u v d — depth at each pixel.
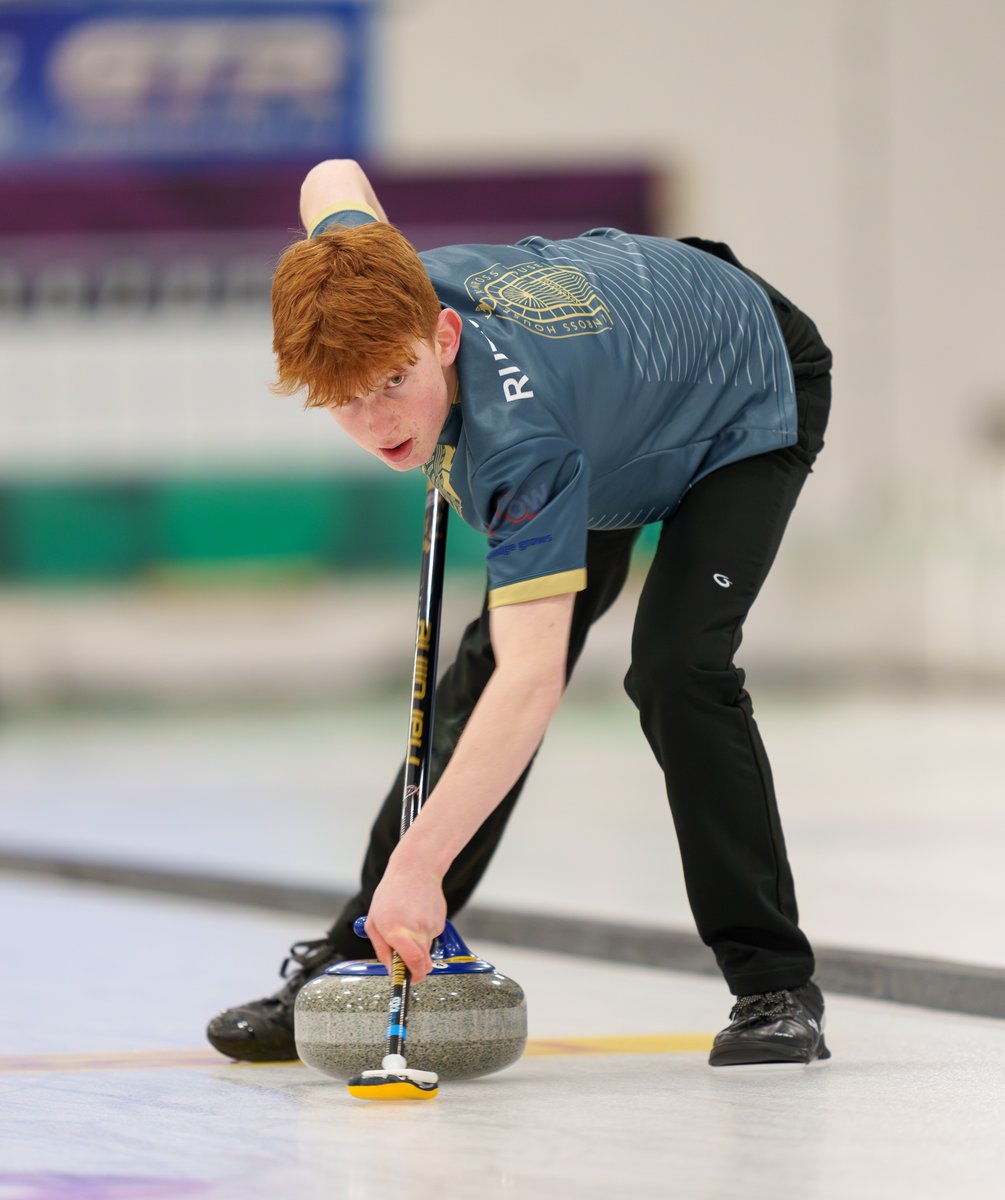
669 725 6.68
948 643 42.06
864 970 8.63
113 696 44.03
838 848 13.74
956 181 45.72
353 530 44.75
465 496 6.09
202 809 18.17
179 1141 5.28
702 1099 5.95
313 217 7.06
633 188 45.44
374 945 5.89
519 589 5.76
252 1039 6.88
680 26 45.38
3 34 43.84
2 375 44.22
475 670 7.15
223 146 44.53
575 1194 4.51
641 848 14.30
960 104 45.69
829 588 43.44
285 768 23.53
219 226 44.66
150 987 9.01
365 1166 4.88
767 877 6.73
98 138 44.22
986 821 15.45
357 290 5.55
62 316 44.28
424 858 5.70
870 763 21.72
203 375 44.62
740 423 6.70
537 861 13.50
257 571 44.66
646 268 6.65
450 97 45.06
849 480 45.47
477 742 5.72
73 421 44.28
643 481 6.53
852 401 45.75
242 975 9.42
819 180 45.66
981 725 28.67
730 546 6.65
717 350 6.66
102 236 44.38
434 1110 5.77
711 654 6.62
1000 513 42.75
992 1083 6.25
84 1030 7.75
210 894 12.92
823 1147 5.11
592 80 45.28
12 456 44.16
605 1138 5.26
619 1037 7.50
